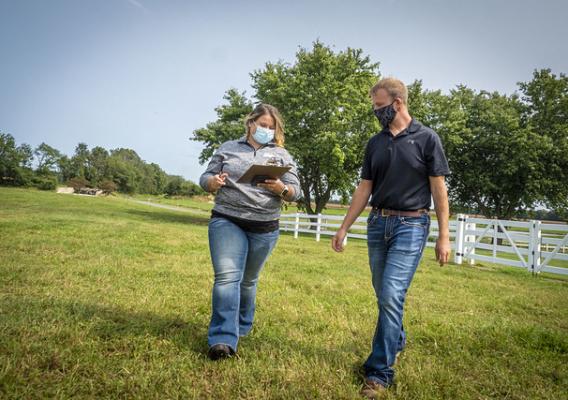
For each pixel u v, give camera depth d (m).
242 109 26.09
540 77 29.27
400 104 2.74
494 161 27.94
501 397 2.52
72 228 10.79
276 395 2.27
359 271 7.53
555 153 26.53
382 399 2.34
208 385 2.35
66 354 2.55
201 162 25.95
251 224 2.92
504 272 9.64
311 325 3.68
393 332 2.50
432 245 14.09
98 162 107.38
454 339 3.52
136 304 3.86
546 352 3.36
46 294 4.04
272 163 3.04
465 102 31.30
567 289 7.46
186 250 8.51
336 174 23.47
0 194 31.53
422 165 2.65
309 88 23.20
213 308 2.82
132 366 2.48
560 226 9.13
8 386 2.10
